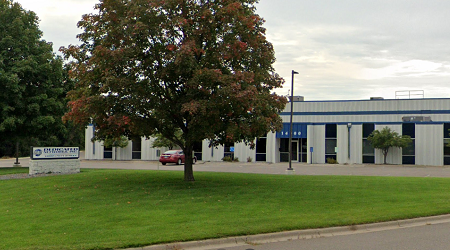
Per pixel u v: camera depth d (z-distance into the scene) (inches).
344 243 341.1
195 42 607.5
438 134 1606.8
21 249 296.5
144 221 399.2
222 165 1523.1
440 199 539.2
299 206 483.8
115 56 558.6
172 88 633.0
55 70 1079.6
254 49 645.3
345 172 1166.3
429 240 350.6
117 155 1932.8
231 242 341.4
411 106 1713.8
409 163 1649.9
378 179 779.4
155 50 603.8
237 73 565.0
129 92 571.5
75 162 940.6
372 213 440.8
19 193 613.3
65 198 556.1
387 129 1619.1
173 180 736.3
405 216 430.3
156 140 1732.3
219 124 586.6
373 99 1758.1
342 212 446.6
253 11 682.8
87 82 645.9
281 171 1196.5
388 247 327.3
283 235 362.3
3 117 996.6
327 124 1756.9
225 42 619.8
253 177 820.0
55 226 379.2
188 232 350.9
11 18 1074.1
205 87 572.7
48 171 908.6
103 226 377.7
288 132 1752.0
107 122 603.2
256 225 378.6
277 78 680.4
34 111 1038.4
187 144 627.8
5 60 1023.6
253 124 612.1
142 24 563.2
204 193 586.9
